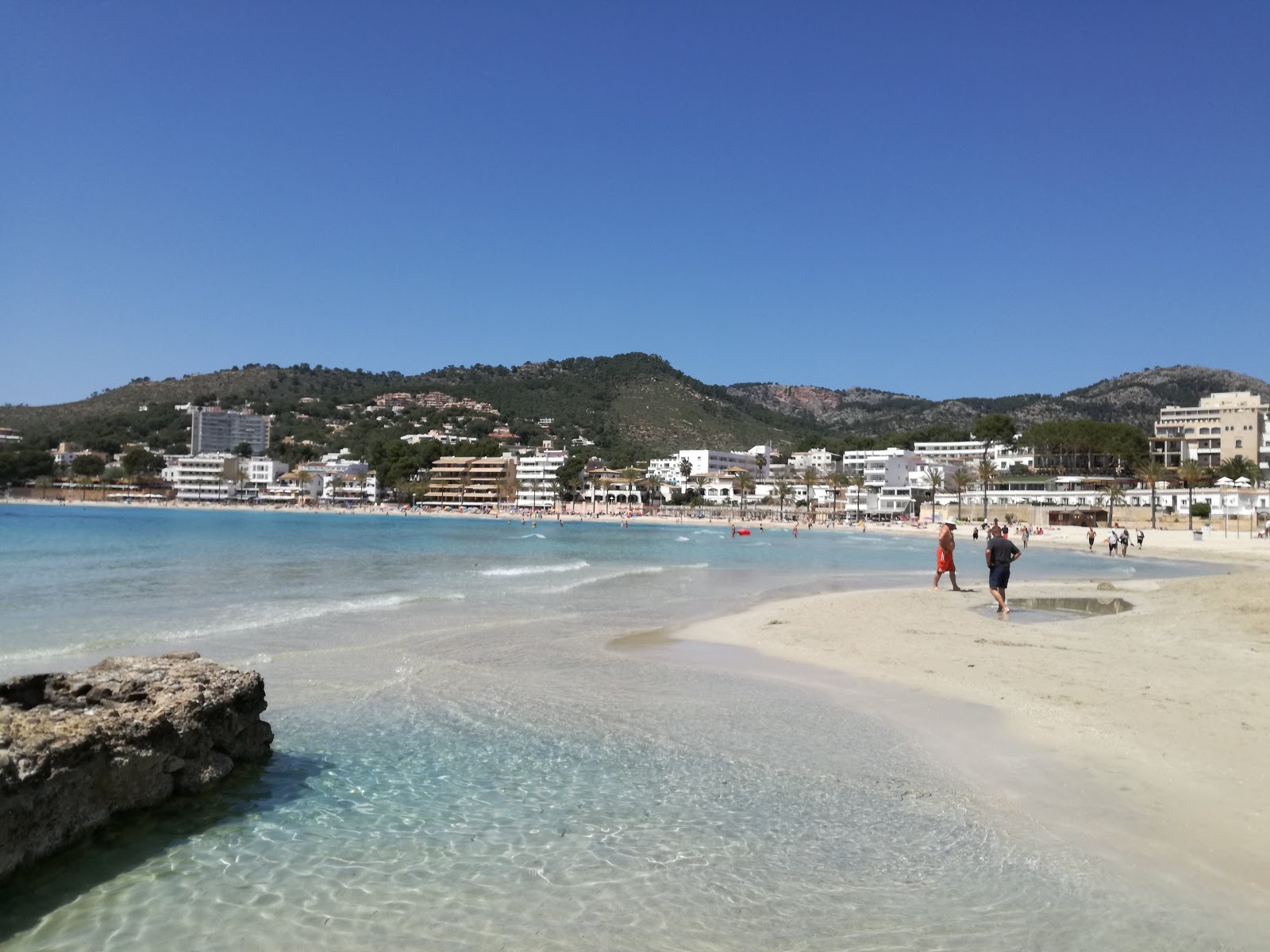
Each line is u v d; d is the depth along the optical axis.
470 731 10.98
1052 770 9.46
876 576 40.78
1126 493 134.62
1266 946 5.73
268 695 12.50
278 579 32.38
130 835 7.32
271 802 8.23
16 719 7.02
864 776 9.30
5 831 6.26
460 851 7.15
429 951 5.52
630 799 8.51
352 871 6.73
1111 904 6.29
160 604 23.59
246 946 5.56
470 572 37.19
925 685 14.12
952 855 7.17
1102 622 22.33
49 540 61.81
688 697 13.26
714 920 5.99
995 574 24.25
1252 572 41.91
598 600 26.91
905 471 180.88
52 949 5.46
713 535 110.88
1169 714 11.75
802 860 7.05
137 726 7.72
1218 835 7.60
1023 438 179.62
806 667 15.84
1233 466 137.88
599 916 6.02
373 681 13.73
